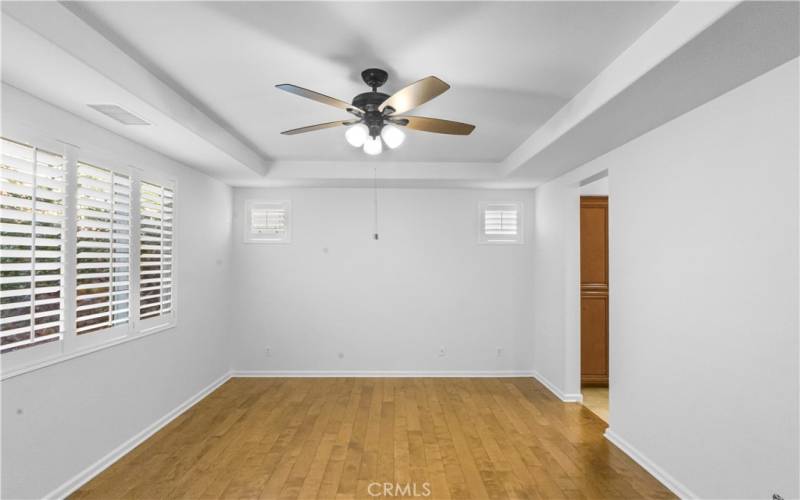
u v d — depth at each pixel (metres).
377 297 5.20
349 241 5.20
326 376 5.16
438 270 5.22
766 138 1.97
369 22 1.87
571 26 1.90
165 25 1.90
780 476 1.91
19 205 2.18
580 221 4.82
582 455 3.07
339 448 3.17
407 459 3.00
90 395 2.72
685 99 2.29
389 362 5.20
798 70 1.82
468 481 2.71
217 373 4.74
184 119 2.77
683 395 2.52
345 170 4.60
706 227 2.34
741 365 2.11
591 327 4.79
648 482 2.70
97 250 2.84
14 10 1.52
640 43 1.99
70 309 2.55
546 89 2.60
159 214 3.49
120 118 2.62
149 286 3.49
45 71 1.96
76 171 2.57
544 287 4.88
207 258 4.44
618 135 2.94
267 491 2.58
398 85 2.54
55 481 2.43
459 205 5.24
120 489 2.58
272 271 5.19
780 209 1.91
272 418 3.77
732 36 1.63
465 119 3.17
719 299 2.25
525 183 4.87
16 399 2.19
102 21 1.87
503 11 1.78
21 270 2.19
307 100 2.82
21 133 2.19
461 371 5.20
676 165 2.58
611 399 3.33
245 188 5.19
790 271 1.87
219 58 2.21
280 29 1.93
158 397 3.51
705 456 2.35
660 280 2.74
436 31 1.95
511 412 3.95
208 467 2.86
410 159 4.49
